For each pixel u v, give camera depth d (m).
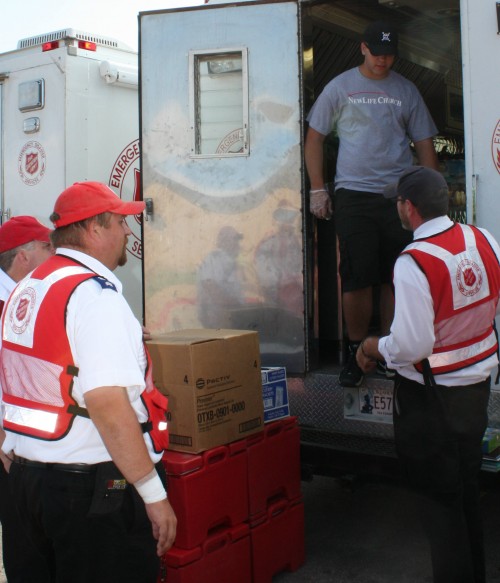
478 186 3.33
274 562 3.44
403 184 2.85
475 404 2.81
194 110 4.06
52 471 2.19
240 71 4.02
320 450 3.61
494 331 2.93
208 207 4.06
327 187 4.13
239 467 3.26
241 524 3.28
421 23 4.96
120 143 5.71
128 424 2.11
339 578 3.50
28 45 5.59
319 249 4.50
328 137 4.69
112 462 2.20
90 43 5.51
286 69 3.91
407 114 3.91
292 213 3.92
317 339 4.11
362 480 3.55
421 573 3.53
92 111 5.52
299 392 3.86
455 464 2.81
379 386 3.60
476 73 3.32
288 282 3.93
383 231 3.85
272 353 3.97
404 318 2.68
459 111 6.00
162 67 4.10
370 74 3.85
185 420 3.10
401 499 4.50
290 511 3.55
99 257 2.35
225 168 4.02
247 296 4.01
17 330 2.26
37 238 2.93
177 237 4.13
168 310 4.16
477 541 2.97
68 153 5.37
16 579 2.74
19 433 2.24
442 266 2.68
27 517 2.33
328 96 3.85
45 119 5.47
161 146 4.12
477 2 3.30
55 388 2.17
